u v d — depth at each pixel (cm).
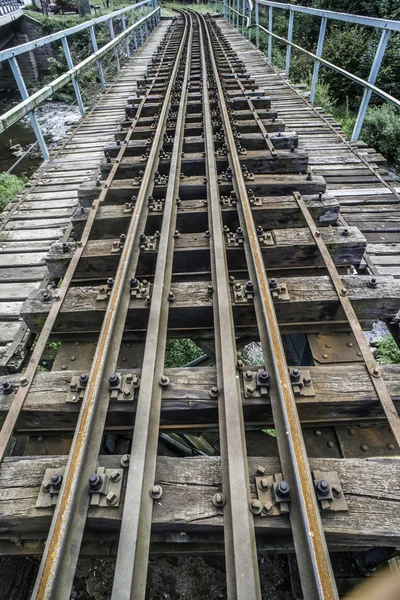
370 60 1185
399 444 179
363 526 156
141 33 1539
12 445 262
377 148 1014
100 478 164
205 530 166
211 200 362
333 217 366
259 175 429
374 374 212
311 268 326
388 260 388
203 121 580
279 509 156
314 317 271
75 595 267
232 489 159
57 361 262
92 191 415
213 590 275
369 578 212
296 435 174
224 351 217
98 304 269
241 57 1167
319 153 587
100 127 754
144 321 269
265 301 245
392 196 480
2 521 168
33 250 430
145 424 185
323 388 210
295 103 784
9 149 1441
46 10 2452
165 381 210
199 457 179
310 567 138
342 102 1288
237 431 180
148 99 714
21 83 543
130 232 317
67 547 147
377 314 271
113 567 278
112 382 204
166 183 411
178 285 279
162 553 183
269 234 321
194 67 945
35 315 273
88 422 184
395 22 491
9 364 300
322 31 722
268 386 201
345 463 175
